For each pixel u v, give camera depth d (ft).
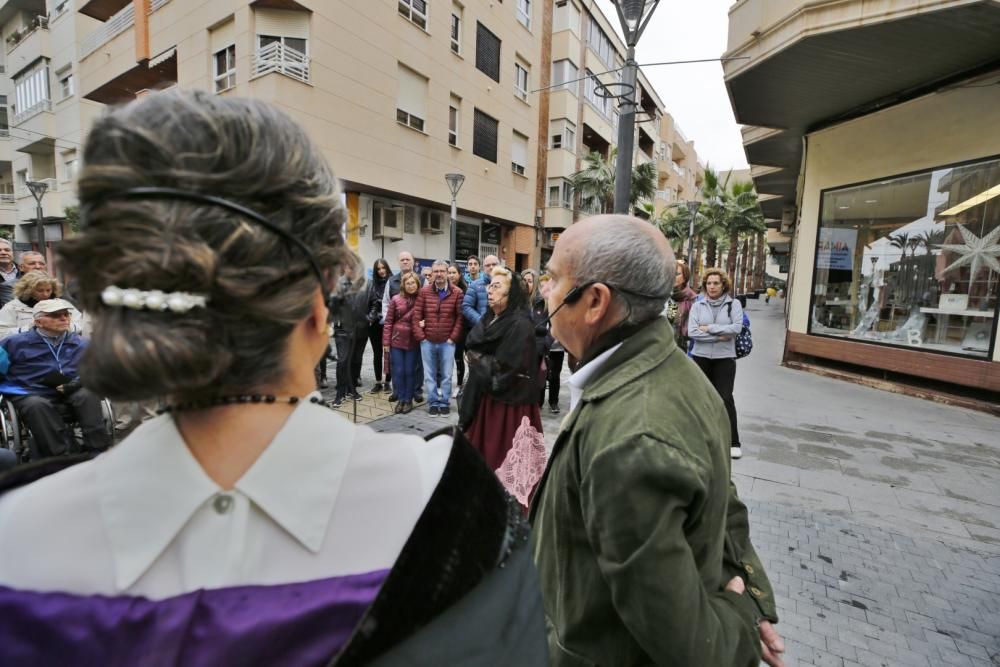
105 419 12.93
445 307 18.74
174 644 1.36
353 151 39.14
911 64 20.39
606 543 3.04
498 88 55.88
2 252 18.37
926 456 14.96
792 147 33.94
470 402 10.68
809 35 18.31
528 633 1.85
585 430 3.53
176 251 1.29
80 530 1.52
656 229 4.14
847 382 25.91
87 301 1.42
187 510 1.51
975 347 20.97
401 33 42.50
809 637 7.57
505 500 2.04
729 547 4.20
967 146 21.08
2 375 11.93
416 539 1.64
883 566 9.36
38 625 1.39
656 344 3.82
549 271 4.31
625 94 16.19
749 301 115.55
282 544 1.55
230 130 1.48
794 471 13.73
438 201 48.21
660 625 2.86
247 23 34.35
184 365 1.34
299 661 1.41
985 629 7.77
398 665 1.51
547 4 64.90
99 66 48.14
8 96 75.25
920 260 23.26
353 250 1.95
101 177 1.35
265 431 1.61
